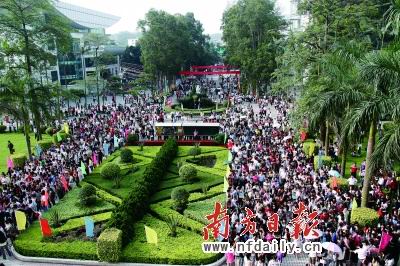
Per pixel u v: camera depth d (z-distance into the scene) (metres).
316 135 30.52
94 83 59.56
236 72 70.00
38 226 20.33
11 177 25.20
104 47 81.88
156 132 38.28
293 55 30.47
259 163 26.25
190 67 79.94
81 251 17.62
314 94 24.06
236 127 37.69
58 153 30.34
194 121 43.06
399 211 18.88
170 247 17.94
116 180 25.30
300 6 33.78
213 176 26.84
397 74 16.17
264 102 51.94
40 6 32.84
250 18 57.69
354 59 20.47
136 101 61.09
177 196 21.73
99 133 37.31
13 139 39.94
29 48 33.00
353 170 24.50
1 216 19.47
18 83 30.47
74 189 25.28
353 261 16.02
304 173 23.95
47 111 32.34
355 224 17.64
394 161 16.89
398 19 16.66
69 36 37.44
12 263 17.69
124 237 18.14
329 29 30.48
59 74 68.31
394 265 15.74
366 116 17.09
